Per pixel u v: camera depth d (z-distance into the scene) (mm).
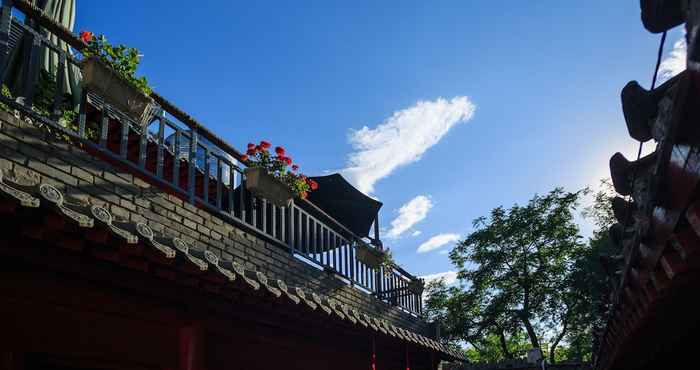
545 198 26672
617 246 4609
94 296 4227
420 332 11625
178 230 5629
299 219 7961
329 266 8422
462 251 27844
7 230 3449
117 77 5043
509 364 17656
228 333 5605
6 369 3746
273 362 6449
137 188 5234
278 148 7586
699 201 2584
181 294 4805
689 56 1917
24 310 3898
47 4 7285
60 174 4453
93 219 3439
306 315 5938
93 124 6359
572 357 29766
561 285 25516
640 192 3320
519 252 26609
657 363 8555
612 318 6582
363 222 12180
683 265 3293
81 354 4250
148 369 4793
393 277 10938
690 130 2260
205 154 6426
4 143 4043
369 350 8680
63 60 4773
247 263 6617
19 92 5168
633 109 2736
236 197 9055
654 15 2326
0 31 4262
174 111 6027
